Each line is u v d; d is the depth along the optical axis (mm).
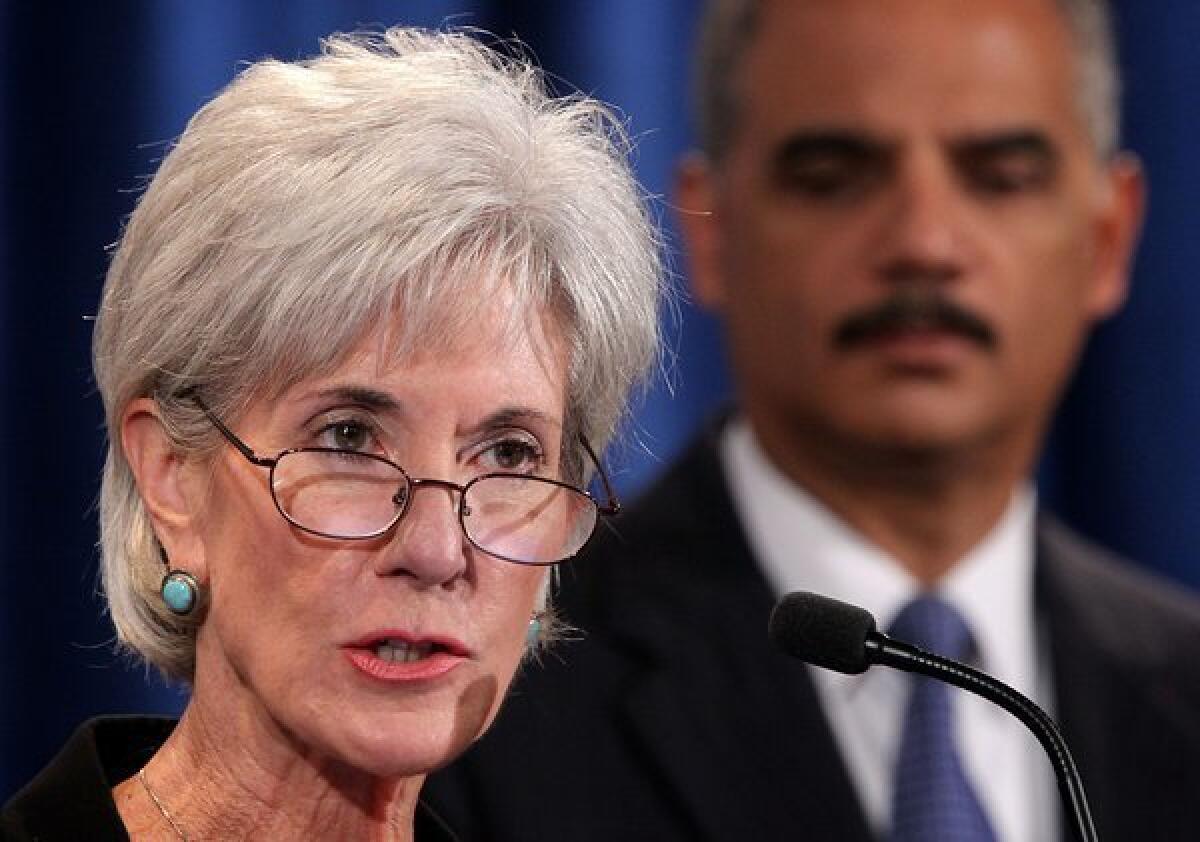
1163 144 10742
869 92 8141
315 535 4586
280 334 4531
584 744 7602
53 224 9375
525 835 7371
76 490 9352
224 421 4664
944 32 8172
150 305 4668
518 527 4695
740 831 7527
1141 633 8320
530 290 4676
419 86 4719
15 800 4855
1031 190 8172
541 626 5148
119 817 4746
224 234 4574
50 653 9328
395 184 4555
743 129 8375
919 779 7773
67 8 9398
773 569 8133
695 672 7809
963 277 8008
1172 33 10734
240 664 4723
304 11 9508
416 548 4559
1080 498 10742
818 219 8156
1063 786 4844
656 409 9953
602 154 4949
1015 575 8219
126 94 9367
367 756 4609
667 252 5199
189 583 4758
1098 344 10734
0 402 9281
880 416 7953
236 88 4727
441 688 4652
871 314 8008
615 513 4984
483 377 4613
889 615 8023
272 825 4828
